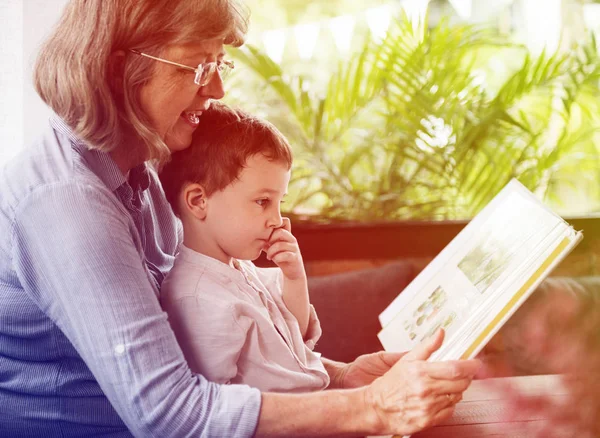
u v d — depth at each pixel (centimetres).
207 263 111
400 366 90
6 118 177
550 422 126
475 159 280
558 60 297
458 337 94
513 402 135
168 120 102
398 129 276
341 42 292
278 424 87
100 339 87
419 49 277
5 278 95
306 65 290
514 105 291
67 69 94
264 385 108
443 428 122
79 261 87
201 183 112
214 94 107
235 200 111
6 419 98
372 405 89
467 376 88
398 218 276
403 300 123
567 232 94
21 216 90
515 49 306
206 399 87
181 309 106
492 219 114
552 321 241
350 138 281
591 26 307
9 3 175
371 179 278
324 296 218
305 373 113
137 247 101
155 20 95
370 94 276
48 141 98
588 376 147
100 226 89
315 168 275
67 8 97
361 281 221
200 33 97
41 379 98
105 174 100
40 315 96
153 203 128
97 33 93
